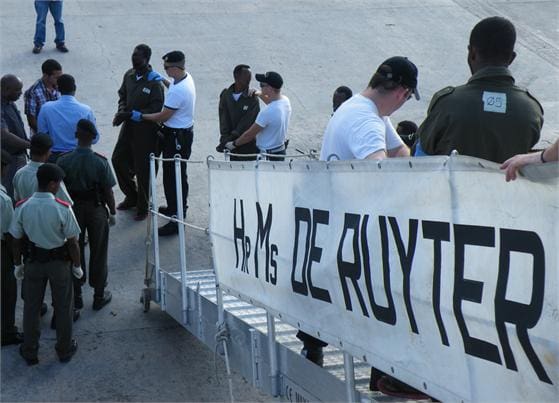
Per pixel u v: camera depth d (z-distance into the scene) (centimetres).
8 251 678
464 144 319
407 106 1210
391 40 1453
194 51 1365
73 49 1342
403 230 299
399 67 370
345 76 1305
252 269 446
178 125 861
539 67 1350
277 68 1322
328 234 357
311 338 441
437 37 1473
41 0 1298
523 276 242
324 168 353
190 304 645
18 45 1346
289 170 387
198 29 1462
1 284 680
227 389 647
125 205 930
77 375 654
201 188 984
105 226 737
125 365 671
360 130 365
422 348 295
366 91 380
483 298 258
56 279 650
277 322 543
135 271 816
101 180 727
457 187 267
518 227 243
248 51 1378
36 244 642
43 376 650
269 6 1602
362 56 1382
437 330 284
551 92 1256
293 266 391
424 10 1605
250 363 508
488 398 262
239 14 1549
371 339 330
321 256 363
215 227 502
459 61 1376
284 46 1406
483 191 255
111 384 646
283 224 401
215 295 634
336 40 1444
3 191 673
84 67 1279
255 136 845
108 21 1474
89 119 812
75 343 681
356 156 365
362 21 1537
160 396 634
